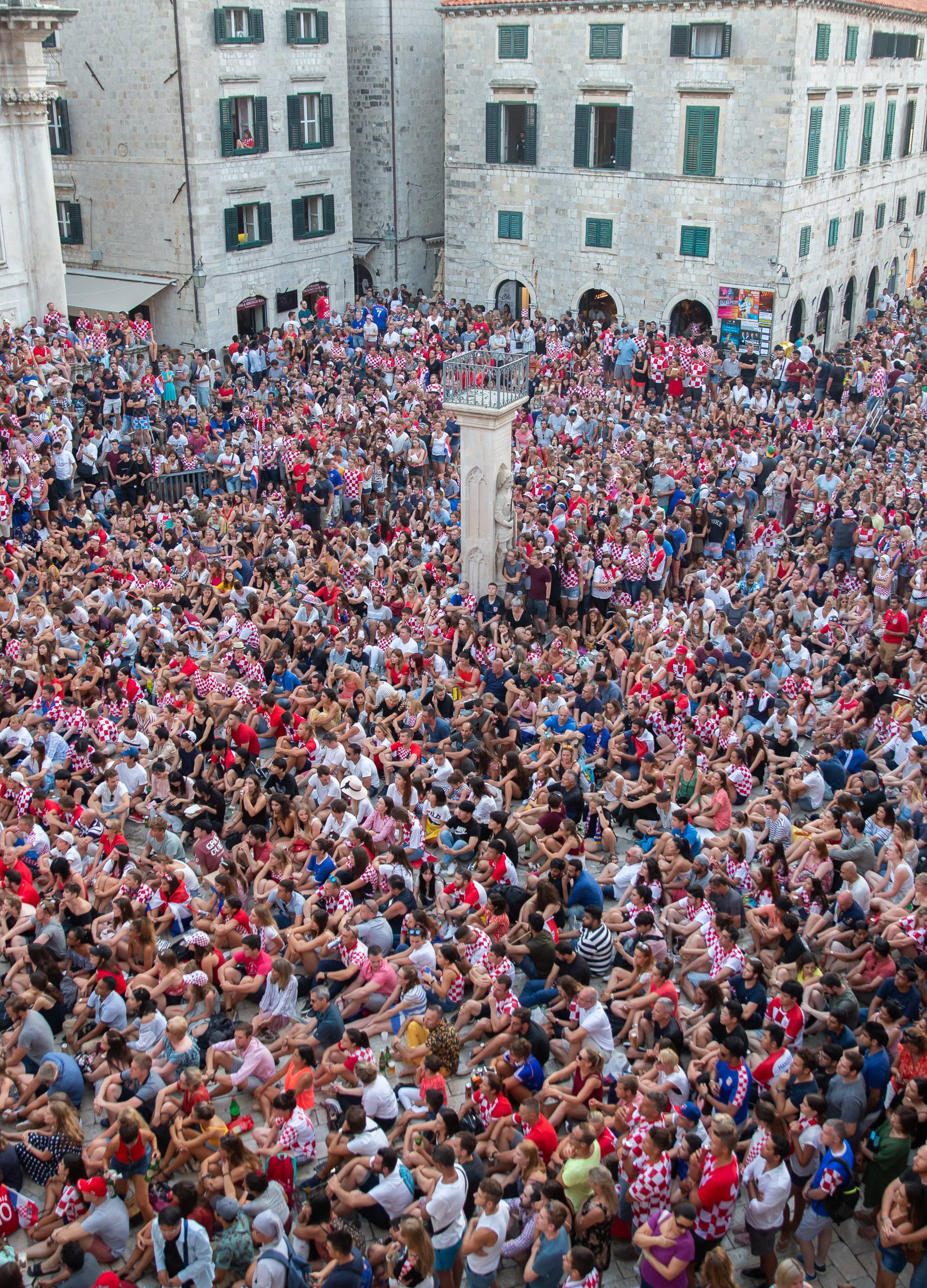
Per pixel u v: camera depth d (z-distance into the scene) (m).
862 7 44.16
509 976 13.70
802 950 14.16
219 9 42.28
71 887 15.45
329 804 17.70
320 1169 11.56
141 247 45.78
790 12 39.72
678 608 23.86
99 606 24.33
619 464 29.98
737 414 35.25
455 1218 10.47
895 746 19.33
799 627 22.64
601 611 26.05
